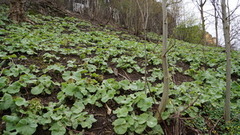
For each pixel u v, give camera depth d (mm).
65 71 3049
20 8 6148
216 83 3377
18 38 4211
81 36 5812
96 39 5641
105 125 2145
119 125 2016
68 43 4977
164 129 2119
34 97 2363
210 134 2125
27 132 1725
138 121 2061
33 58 3580
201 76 3695
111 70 3451
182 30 8672
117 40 5805
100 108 2396
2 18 5711
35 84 2572
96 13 10133
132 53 4781
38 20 7199
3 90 2188
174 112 2213
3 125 1840
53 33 5672
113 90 2518
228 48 2232
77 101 2336
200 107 2650
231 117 2328
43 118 1932
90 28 7777
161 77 3488
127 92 2797
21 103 1960
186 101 2564
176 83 3492
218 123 2281
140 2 7797
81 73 3186
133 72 3711
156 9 7930
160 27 8055
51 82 2562
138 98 2330
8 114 1991
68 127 1966
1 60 3162
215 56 5445
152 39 7578
